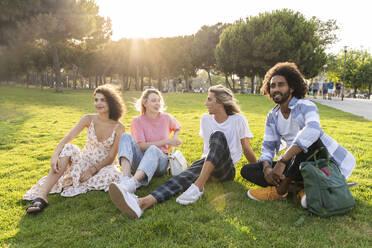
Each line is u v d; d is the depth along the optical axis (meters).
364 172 3.69
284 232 2.21
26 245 2.11
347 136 6.35
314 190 2.38
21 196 3.06
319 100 20.77
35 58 32.50
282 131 2.98
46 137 6.88
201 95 24.98
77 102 17.11
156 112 3.66
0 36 23.03
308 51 25.81
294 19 26.73
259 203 2.76
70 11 24.39
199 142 5.97
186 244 2.06
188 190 2.73
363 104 17.22
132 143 3.23
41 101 17.14
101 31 31.00
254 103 16.45
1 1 21.25
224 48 29.30
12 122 9.44
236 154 3.36
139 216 2.47
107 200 2.86
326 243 2.06
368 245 2.01
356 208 2.57
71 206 2.76
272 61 26.94
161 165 3.42
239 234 2.17
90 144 3.42
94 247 2.05
